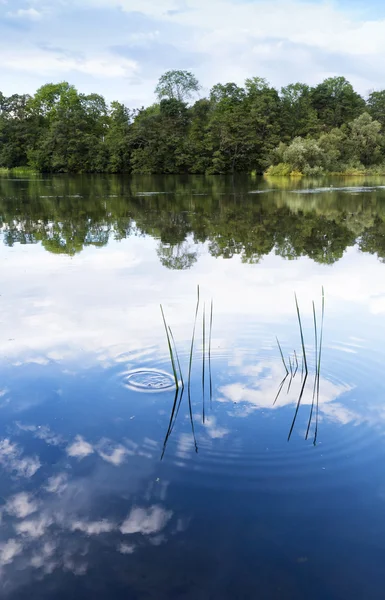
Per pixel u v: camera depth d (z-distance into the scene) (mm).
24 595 2559
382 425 3934
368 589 2578
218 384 4574
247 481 3338
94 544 2869
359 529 2947
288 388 4500
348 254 10484
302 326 5855
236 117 56219
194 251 10914
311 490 3252
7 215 17500
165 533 2932
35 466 3525
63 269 9125
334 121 65625
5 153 63062
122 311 6527
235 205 20875
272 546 2838
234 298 7066
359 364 4895
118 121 65750
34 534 2941
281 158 53375
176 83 69000
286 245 11680
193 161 55750
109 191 29500
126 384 4598
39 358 5145
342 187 31875
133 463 3539
